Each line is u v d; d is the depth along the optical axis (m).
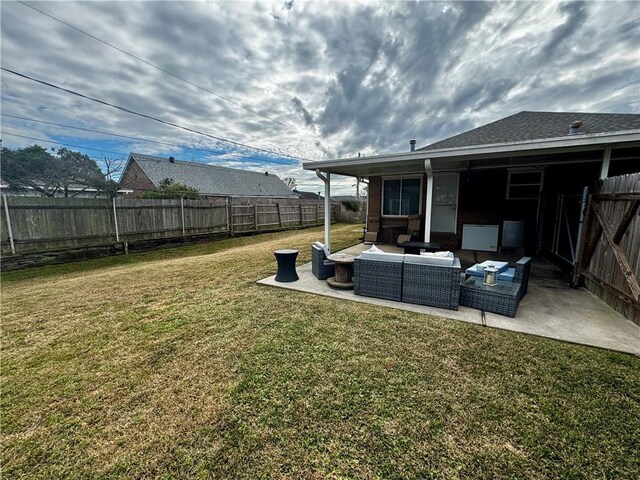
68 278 6.45
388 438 1.81
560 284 4.91
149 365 2.72
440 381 2.35
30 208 7.39
